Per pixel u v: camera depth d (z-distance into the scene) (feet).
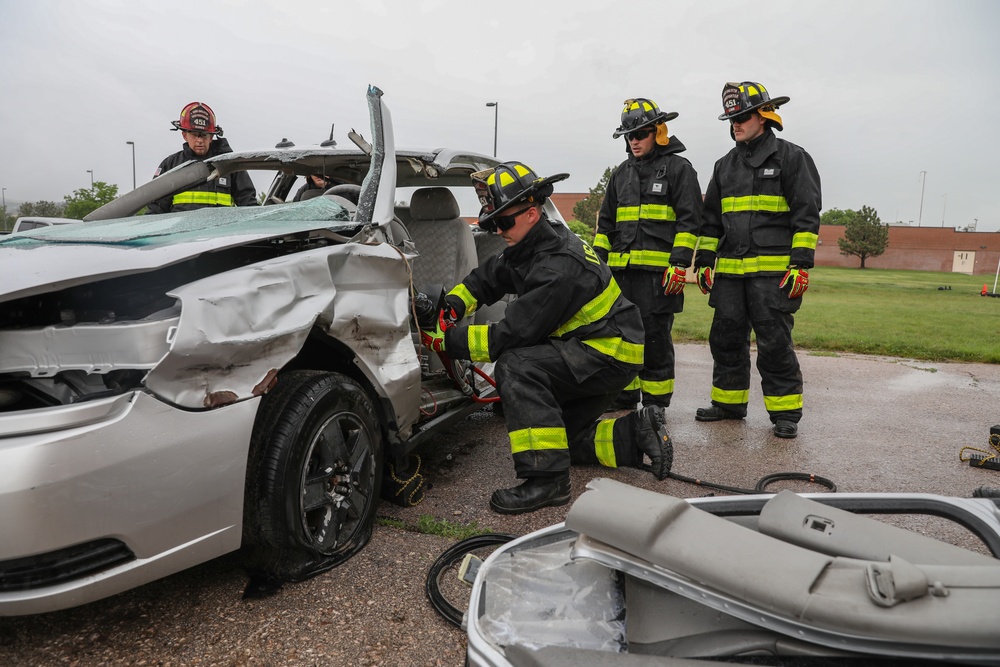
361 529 8.48
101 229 8.83
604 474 11.68
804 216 13.28
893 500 5.35
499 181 10.11
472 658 4.25
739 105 13.69
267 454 7.15
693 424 14.97
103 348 6.18
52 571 5.65
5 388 6.53
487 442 13.26
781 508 5.01
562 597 4.75
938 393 17.85
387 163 9.50
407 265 9.48
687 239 14.53
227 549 6.79
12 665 6.29
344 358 8.67
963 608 3.51
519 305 10.15
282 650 6.51
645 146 14.89
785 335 13.70
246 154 11.44
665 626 4.34
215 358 6.46
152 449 6.02
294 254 7.69
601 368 10.42
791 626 3.77
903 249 177.27
